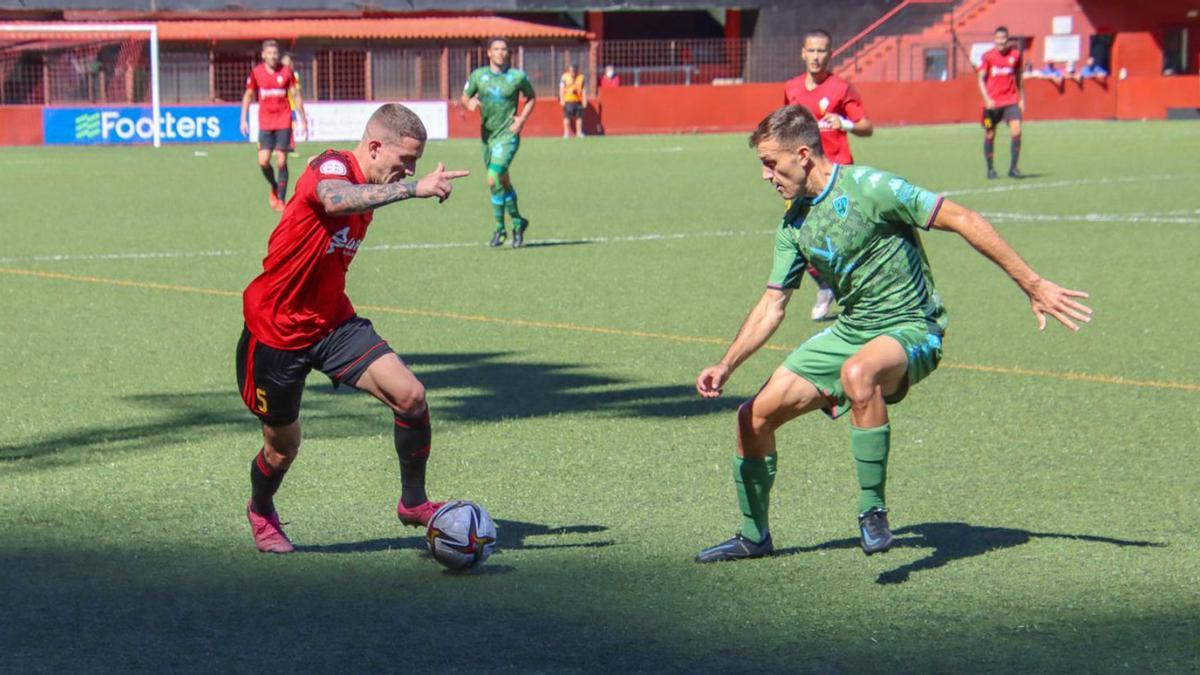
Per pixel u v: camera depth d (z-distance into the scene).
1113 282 12.64
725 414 7.79
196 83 40.75
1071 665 4.15
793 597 4.78
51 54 39.81
